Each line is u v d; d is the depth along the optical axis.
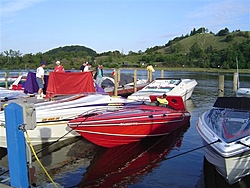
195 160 8.23
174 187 6.61
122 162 8.14
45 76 12.84
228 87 26.94
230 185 6.65
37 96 12.03
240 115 7.92
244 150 6.07
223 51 67.88
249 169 6.50
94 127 8.49
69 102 10.09
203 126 7.64
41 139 9.12
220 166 6.41
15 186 5.21
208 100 19.47
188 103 18.33
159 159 8.35
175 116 10.53
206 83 30.97
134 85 18.81
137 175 7.28
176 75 44.81
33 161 8.16
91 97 10.64
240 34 101.31
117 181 6.96
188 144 9.71
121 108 10.27
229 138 6.52
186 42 112.38
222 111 8.37
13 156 5.14
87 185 6.73
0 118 8.38
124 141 9.36
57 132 9.41
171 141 10.04
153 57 85.31
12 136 5.09
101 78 18.34
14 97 12.13
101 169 7.67
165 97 11.67
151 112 9.89
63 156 8.59
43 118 8.99
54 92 11.27
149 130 9.64
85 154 8.77
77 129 8.41
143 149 9.23
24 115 5.14
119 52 102.19
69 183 6.84
